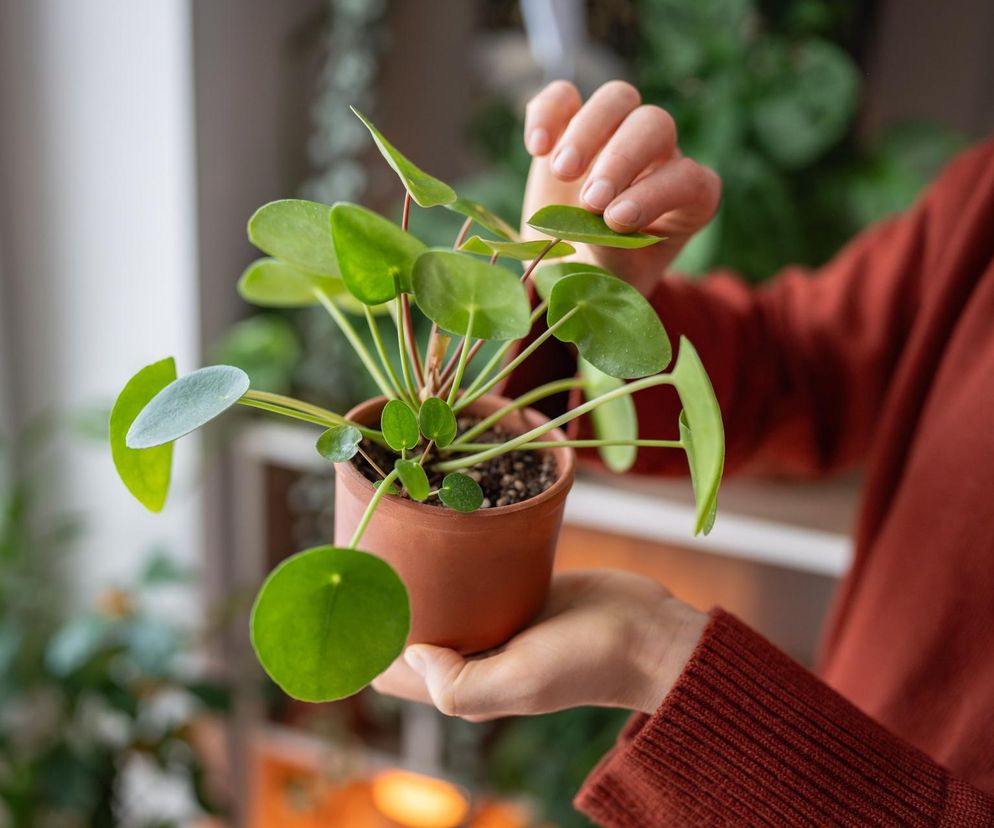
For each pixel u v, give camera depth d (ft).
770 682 1.73
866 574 2.24
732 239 3.57
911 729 2.05
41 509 4.11
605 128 1.78
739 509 3.45
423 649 1.70
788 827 1.70
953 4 3.85
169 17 3.25
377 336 1.67
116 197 3.55
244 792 4.60
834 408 2.52
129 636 3.49
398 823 4.42
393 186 4.45
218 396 1.44
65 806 3.58
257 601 1.37
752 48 3.64
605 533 4.05
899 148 3.76
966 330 2.13
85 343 3.83
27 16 3.41
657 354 1.56
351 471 1.63
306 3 4.02
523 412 1.91
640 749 1.71
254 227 1.63
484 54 4.21
